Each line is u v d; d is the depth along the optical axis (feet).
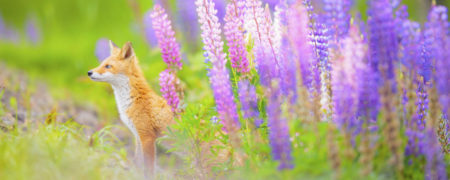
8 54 84.99
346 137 20.47
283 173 20.80
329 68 24.79
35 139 25.17
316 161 20.92
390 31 21.11
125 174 26.61
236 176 24.12
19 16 120.37
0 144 24.57
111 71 31.35
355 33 21.36
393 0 22.34
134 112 31.65
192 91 40.75
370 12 21.70
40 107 43.09
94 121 45.42
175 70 29.76
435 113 22.18
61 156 23.89
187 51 58.18
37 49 85.97
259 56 25.61
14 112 35.99
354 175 20.17
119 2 99.60
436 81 22.21
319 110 24.57
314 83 24.27
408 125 22.25
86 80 57.47
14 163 22.81
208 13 26.58
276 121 20.39
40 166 22.77
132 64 32.24
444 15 22.20
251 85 26.89
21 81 56.54
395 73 21.04
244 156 24.61
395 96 20.81
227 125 23.98
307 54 24.06
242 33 28.35
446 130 25.86
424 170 22.16
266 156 24.79
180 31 59.16
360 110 21.79
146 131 31.60
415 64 22.48
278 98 22.63
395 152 20.21
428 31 22.70
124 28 89.20
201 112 27.61
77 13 106.83
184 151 28.89
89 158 25.41
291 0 25.03
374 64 21.80
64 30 98.53
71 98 56.24
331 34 23.79
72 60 75.97
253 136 24.90
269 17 26.71
